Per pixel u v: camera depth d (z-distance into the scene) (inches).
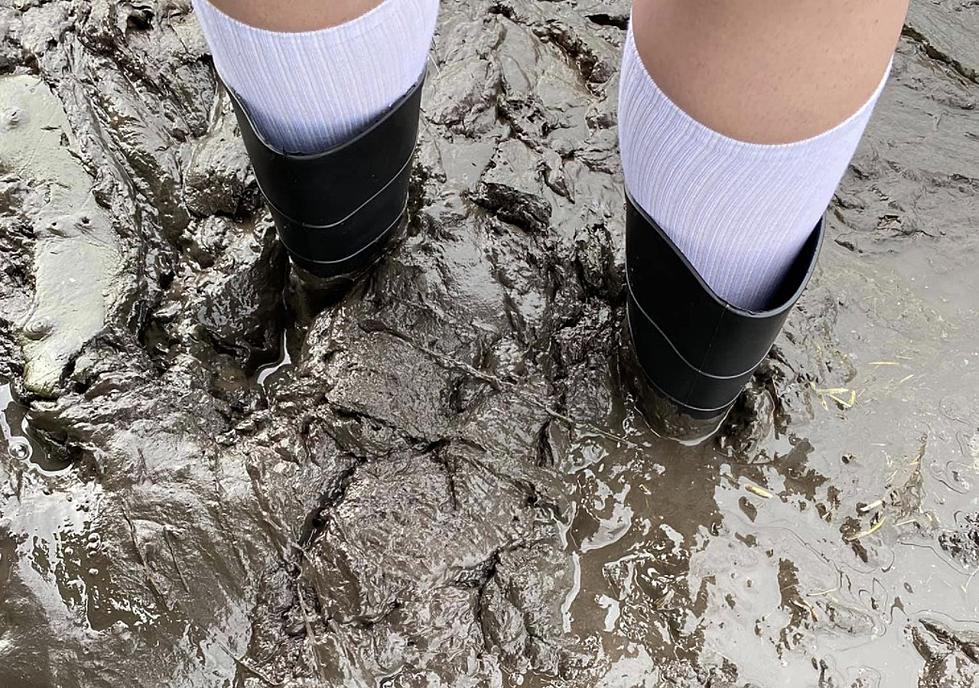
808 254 28.0
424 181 37.5
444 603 31.9
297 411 34.3
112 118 38.5
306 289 36.8
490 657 31.9
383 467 33.4
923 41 43.2
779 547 33.9
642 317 32.1
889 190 39.9
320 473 33.3
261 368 37.1
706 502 34.6
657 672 32.0
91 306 35.3
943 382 36.4
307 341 35.6
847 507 34.5
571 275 36.8
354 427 33.8
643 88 25.1
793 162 24.5
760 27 22.5
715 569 33.5
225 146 38.1
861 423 35.5
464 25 41.1
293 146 29.9
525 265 36.7
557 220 37.5
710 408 33.3
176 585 31.8
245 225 37.4
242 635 31.7
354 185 31.3
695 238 27.5
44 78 39.1
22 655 31.1
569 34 41.3
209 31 27.1
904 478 34.8
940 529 34.2
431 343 35.1
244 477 33.1
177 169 38.1
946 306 37.9
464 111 39.1
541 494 33.8
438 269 35.9
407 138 32.1
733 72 23.3
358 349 34.7
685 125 24.6
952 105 41.9
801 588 33.3
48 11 40.1
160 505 32.5
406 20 27.5
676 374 32.4
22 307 35.7
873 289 37.9
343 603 31.7
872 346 36.9
